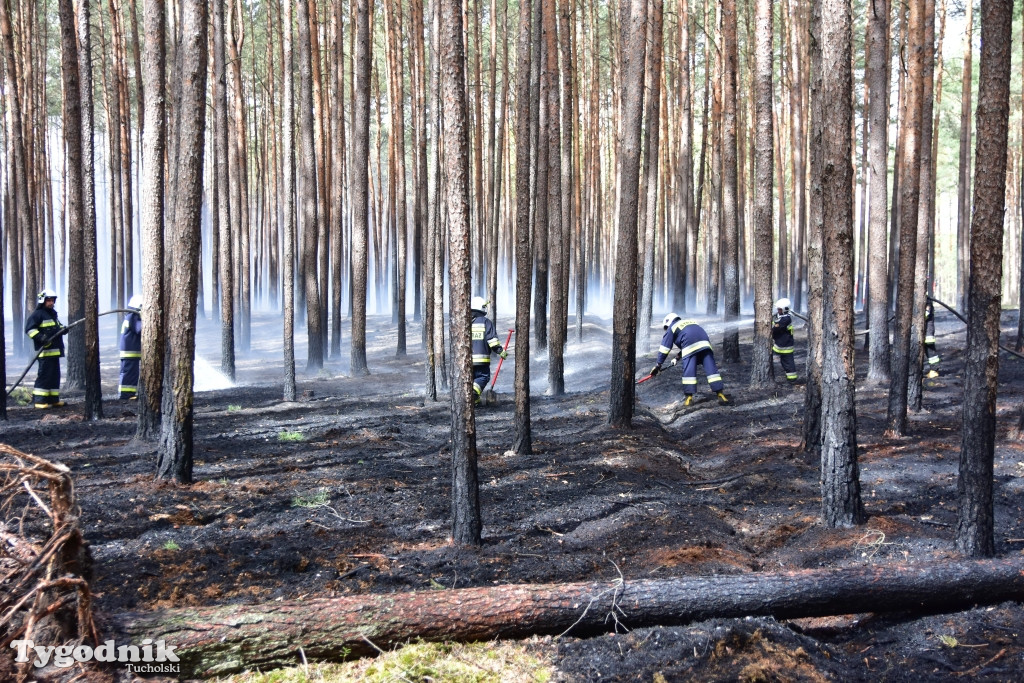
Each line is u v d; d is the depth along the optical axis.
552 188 12.94
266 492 6.55
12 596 3.28
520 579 4.76
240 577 4.68
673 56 26.00
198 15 6.47
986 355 4.77
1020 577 4.21
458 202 5.15
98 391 10.27
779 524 6.07
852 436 5.78
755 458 8.50
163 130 8.04
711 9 23.28
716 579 4.06
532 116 15.19
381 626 3.67
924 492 6.77
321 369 16.84
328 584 4.58
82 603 3.27
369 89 15.31
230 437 9.25
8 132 19.80
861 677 3.64
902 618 4.21
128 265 19.86
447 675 3.52
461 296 5.25
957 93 31.23
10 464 3.27
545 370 16.58
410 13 19.42
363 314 16.09
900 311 9.02
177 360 6.66
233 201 26.94
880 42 11.60
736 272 16.31
